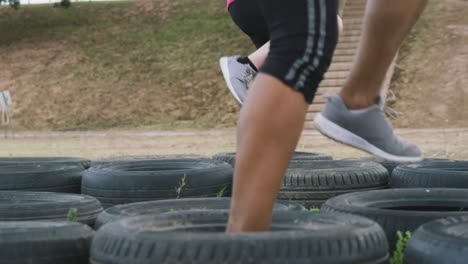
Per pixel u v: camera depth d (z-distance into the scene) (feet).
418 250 8.30
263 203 6.67
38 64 92.68
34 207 11.00
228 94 80.33
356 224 7.69
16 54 96.53
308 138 54.34
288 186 14.56
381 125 7.85
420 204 11.71
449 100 68.49
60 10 113.19
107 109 80.28
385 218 10.00
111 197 14.49
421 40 82.53
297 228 7.97
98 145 54.24
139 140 58.85
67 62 92.63
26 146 54.60
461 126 61.87
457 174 14.02
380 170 15.34
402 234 9.77
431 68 75.61
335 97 7.89
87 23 106.11
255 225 6.77
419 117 65.67
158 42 95.81
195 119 76.07
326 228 7.46
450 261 7.69
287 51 6.59
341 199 11.35
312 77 6.62
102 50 95.45
